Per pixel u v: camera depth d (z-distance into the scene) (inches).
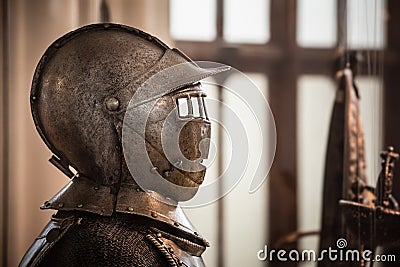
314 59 222.2
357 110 170.4
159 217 116.2
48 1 186.4
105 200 116.3
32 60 187.5
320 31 223.0
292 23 222.8
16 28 187.0
